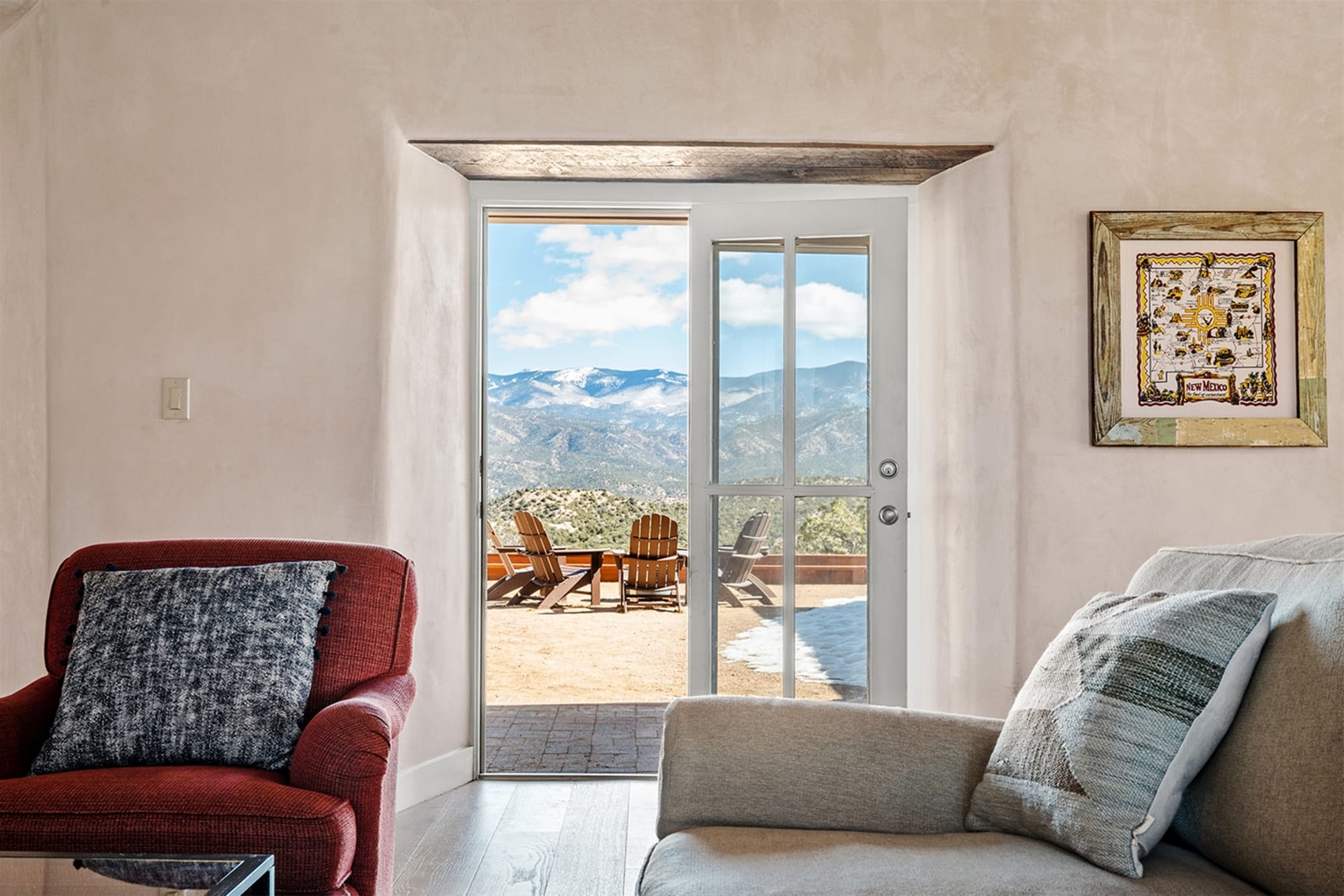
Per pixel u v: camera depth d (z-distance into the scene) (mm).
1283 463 2975
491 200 3305
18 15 2863
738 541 3309
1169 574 1580
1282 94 3000
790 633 3275
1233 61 2998
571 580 7008
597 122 2959
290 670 1835
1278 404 2955
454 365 3156
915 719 1545
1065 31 2990
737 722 1521
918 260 3332
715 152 3023
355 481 2832
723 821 1474
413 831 2703
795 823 1465
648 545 6812
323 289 2859
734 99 2979
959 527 3094
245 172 2879
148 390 2855
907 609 3279
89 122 2873
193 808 1528
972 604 3039
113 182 2871
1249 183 2992
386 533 2836
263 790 1578
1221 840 1237
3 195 2883
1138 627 1346
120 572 1953
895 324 3270
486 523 3301
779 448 3311
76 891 1176
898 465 3264
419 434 2988
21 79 2879
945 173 3186
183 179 2871
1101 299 2939
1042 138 2977
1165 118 2986
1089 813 1245
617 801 2980
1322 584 1271
